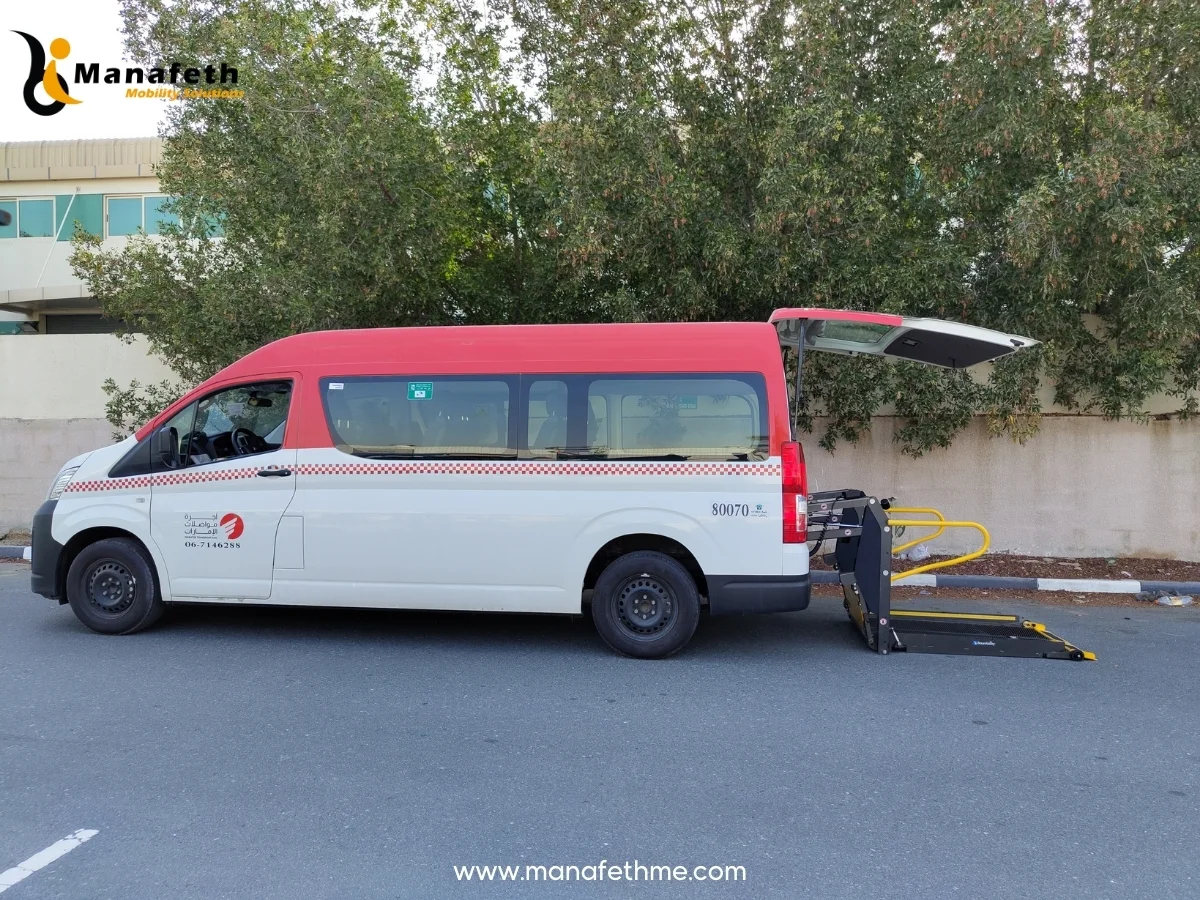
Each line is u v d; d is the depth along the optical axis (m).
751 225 9.28
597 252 8.72
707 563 6.55
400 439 6.88
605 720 5.37
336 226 8.86
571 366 6.74
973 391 10.00
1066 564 10.25
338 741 4.98
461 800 4.24
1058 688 6.09
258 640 7.18
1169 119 8.79
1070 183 8.23
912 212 9.47
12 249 22.25
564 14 9.53
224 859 3.67
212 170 10.21
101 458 7.35
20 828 3.93
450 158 9.99
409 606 6.88
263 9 9.56
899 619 7.85
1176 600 9.04
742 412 6.57
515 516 6.70
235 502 7.02
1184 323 8.74
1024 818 4.10
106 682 6.02
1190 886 3.51
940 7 9.28
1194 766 4.74
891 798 4.30
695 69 9.39
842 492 7.91
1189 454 10.39
